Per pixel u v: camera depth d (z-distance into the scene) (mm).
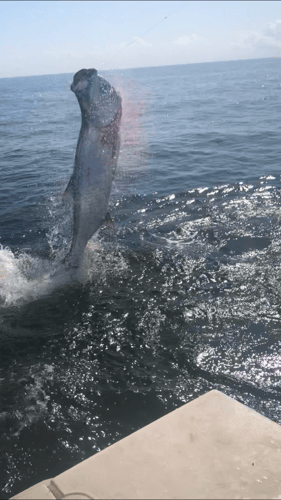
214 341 4531
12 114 23578
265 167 10992
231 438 2102
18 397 3820
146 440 2086
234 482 1850
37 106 26547
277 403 3658
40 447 3264
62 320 5027
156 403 3686
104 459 1969
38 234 7527
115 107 4773
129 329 4809
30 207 8836
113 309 5184
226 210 8156
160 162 11953
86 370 4172
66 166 12000
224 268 6012
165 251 6609
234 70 92938
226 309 5074
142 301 5332
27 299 5469
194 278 5809
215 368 4133
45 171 11570
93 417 3555
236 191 9234
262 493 1788
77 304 5320
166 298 5375
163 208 8461
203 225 7527
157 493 1785
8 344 4617
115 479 1853
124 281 5805
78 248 5660
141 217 8039
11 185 10422
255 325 4758
